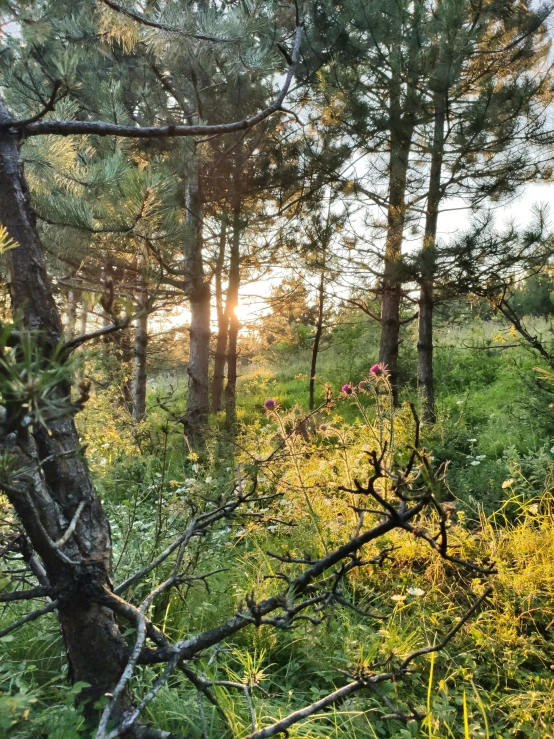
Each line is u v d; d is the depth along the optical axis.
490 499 4.90
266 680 2.73
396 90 7.50
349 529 3.90
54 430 1.88
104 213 3.49
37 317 1.82
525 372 8.32
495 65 7.82
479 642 2.86
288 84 2.36
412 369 11.99
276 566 3.59
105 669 1.95
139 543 3.57
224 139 8.09
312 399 10.96
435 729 2.25
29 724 1.91
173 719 2.30
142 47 6.78
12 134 1.90
